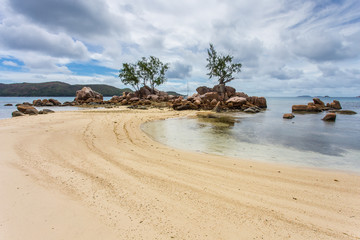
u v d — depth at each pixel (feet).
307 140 33.42
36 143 22.15
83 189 12.05
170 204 10.94
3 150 18.51
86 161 17.61
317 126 50.11
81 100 174.09
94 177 14.07
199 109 106.11
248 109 99.66
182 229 8.77
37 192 11.12
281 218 10.12
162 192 12.40
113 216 9.42
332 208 11.48
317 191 13.76
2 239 7.32
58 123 37.81
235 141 31.42
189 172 16.51
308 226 9.55
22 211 9.19
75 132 30.25
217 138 33.47
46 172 14.26
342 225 9.80
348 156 23.88
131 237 8.03
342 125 52.26
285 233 8.89
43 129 30.81
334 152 25.84
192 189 13.12
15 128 30.32
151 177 14.85
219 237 8.36
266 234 8.73
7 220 8.46
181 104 105.19
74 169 15.38
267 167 18.95
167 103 135.64
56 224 8.46
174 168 17.35
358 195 13.32
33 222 8.46
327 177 16.67
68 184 12.57
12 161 15.87
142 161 18.89
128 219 9.27
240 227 9.14
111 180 13.78
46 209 9.51
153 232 8.45
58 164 16.21
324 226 9.63
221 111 97.40
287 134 38.60
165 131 39.42
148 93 192.44
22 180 12.50
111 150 22.09
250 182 14.92
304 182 15.38
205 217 9.82
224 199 11.88
